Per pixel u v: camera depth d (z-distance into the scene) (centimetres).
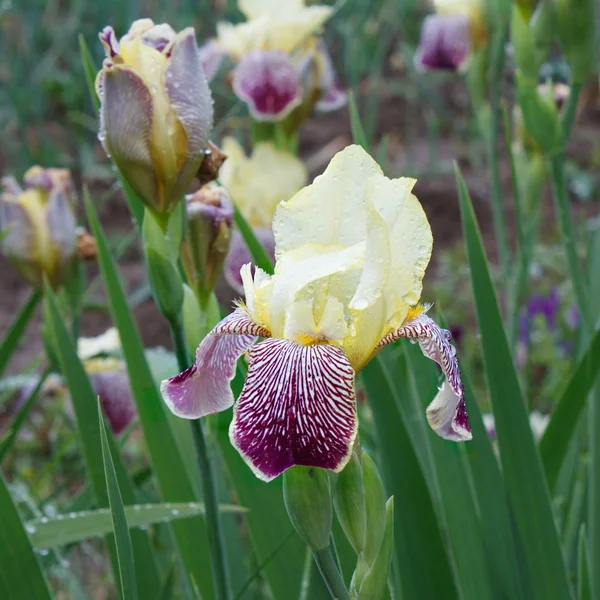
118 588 68
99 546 95
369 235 51
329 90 111
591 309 79
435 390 66
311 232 54
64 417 89
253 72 102
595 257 80
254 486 67
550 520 65
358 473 52
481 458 66
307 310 51
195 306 65
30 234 80
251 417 49
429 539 65
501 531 66
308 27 103
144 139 59
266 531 67
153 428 68
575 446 81
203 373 53
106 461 53
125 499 68
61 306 83
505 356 65
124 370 85
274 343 51
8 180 81
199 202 64
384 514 52
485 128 97
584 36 76
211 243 64
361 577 52
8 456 109
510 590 66
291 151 108
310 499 51
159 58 59
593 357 68
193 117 60
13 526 60
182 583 73
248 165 105
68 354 69
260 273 54
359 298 51
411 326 52
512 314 82
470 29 95
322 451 48
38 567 61
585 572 66
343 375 49
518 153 88
